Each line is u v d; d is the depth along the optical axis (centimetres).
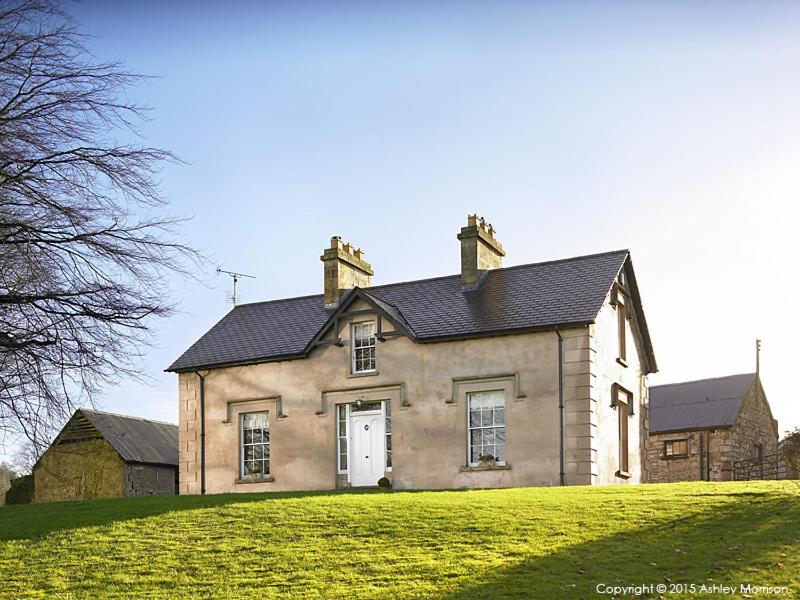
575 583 1391
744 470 4009
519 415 2656
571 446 2578
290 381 3016
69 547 1683
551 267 2952
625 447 2880
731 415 4078
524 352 2683
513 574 1437
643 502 1831
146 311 1942
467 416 2728
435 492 2155
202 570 1536
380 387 2862
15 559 1633
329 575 1481
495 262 3131
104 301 1911
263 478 2995
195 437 3130
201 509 1914
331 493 2223
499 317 2766
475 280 2977
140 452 3747
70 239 1933
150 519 1844
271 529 1738
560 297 2762
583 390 2592
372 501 1934
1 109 1919
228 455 3069
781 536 1548
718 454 4041
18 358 1867
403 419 2808
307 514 1831
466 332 2748
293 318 3238
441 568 1481
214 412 3117
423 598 1362
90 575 1535
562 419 2602
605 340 2772
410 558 1539
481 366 2730
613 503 1833
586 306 2673
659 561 1470
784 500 1773
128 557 1617
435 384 2781
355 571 1493
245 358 3083
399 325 2845
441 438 2745
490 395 2727
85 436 3759
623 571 1434
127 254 1938
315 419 2952
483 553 1543
